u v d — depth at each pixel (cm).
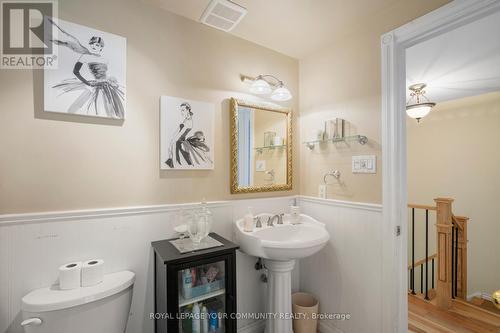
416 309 240
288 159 206
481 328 208
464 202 373
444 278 240
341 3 146
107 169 132
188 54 159
